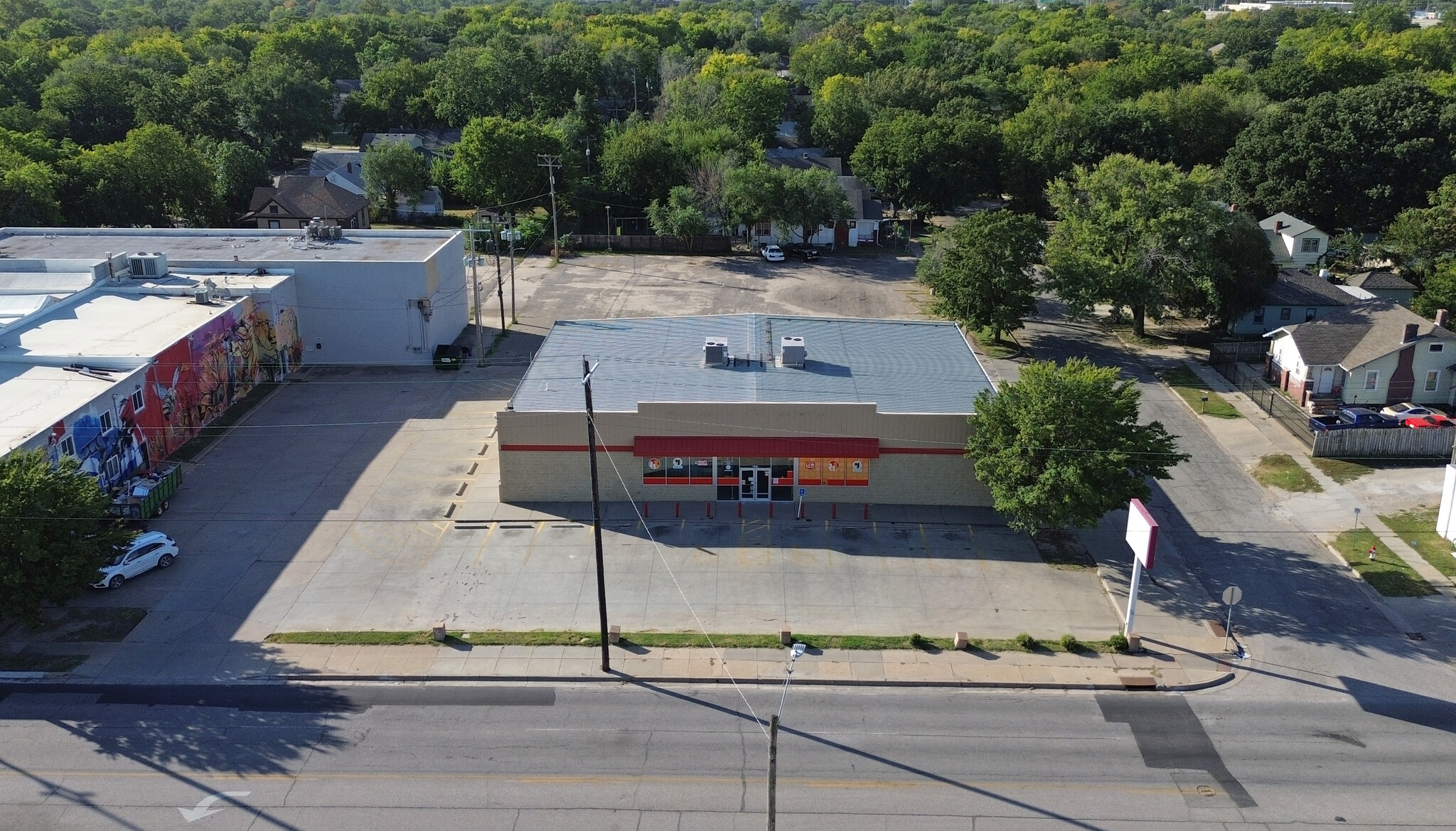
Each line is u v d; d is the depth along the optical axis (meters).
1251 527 43.34
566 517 43.09
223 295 57.88
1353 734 29.97
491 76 126.81
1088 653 34.00
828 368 48.66
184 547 40.25
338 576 38.34
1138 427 39.91
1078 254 67.50
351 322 62.75
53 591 32.31
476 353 65.25
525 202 99.94
